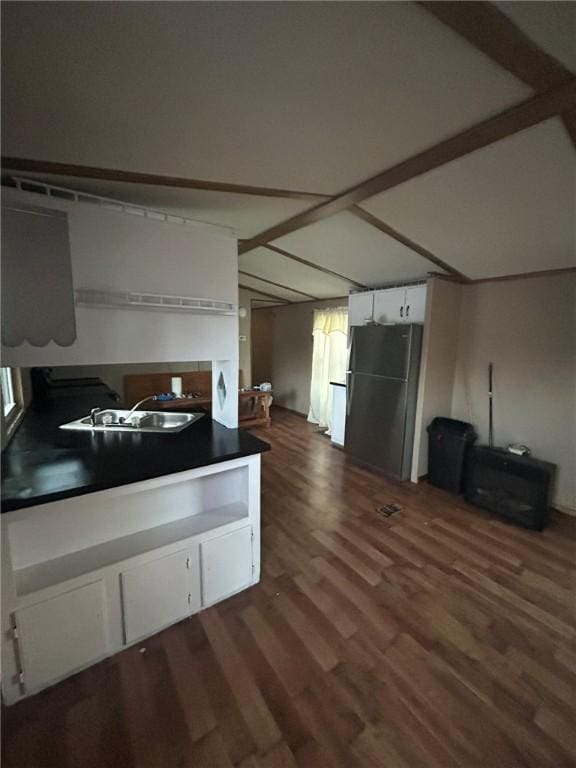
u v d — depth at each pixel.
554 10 0.95
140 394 5.14
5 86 1.10
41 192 1.80
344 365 5.39
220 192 2.02
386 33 1.00
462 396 3.80
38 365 1.58
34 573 1.54
